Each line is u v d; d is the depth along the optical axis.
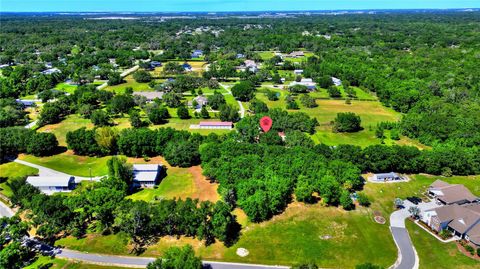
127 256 75.81
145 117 158.50
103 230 83.19
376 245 79.25
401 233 83.25
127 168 101.50
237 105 176.12
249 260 74.88
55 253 76.38
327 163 104.69
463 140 126.62
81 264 73.38
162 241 80.19
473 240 78.06
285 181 94.44
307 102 175.25
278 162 104.56
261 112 155.12
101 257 75.44
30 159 119.81
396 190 101.38
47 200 81.81
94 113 149.88
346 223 86.50
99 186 92.62
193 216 78.75
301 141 122.88
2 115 144.62
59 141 134.00
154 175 104.06
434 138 132.25
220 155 110.25
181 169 112.00
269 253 76.75
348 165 102.38
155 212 80.94
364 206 93.44
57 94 183.50
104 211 80.62
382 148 111.25
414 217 88.88
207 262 74.06
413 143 134.38
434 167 108.75
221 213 79.75
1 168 114.06
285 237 81.56
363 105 179.62
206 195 97.56
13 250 70.69
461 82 193.62
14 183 93.44
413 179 107.50
